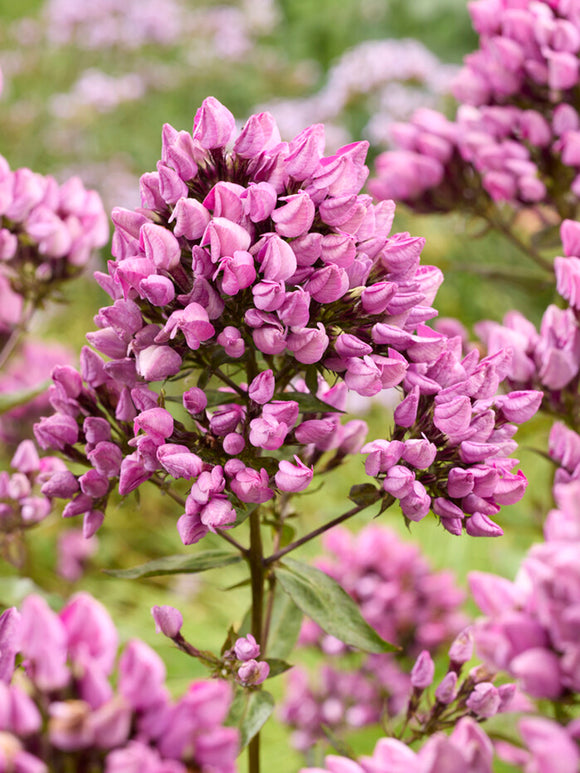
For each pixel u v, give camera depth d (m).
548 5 0.88
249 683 0.68
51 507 0.80
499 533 0.67
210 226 0.64
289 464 0.66
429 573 0.95
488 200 0.92
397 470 0.66
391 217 0.68
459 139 0.92
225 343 0.65
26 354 1.04
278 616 0.74
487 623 0.66
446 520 0.67
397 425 0.67
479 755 0.62
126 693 0.58
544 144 0.87
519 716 0.74
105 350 0.67
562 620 0.63
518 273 0.92
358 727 0.91
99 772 0.59
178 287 0.66
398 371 0.66
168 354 0.65
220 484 0.65
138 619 1.07
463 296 1.53
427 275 0.68
